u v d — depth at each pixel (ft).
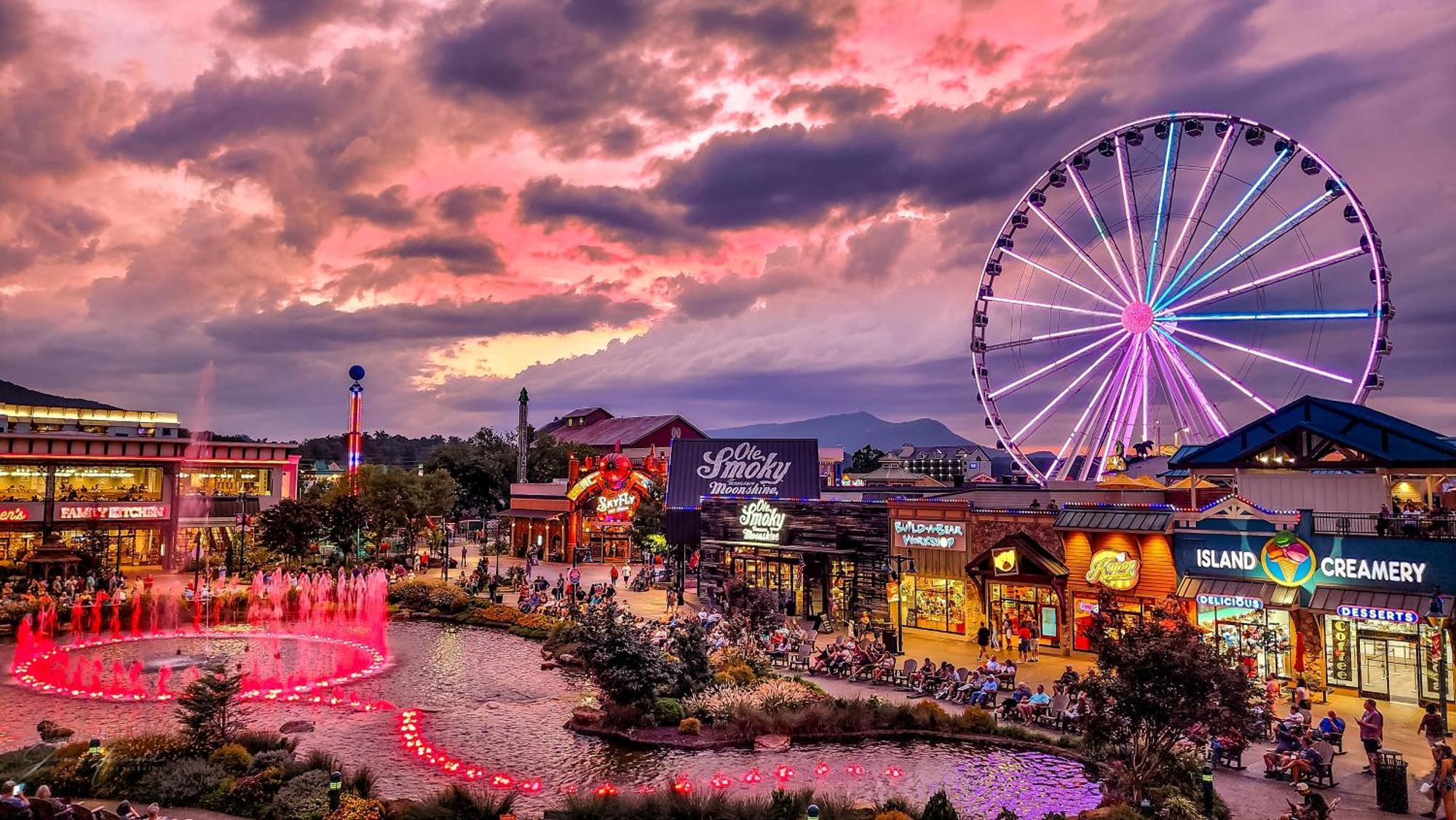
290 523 223.30
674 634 121.49
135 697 111.75
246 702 109.91
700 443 209.46
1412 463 118.21
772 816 67.97
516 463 374.43
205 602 172.86
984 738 95.81
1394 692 107.86
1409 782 80.23
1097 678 76.28
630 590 213.05
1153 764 72.43
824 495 219.82
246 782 72.43
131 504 230.89
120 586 184.03
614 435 407.03
